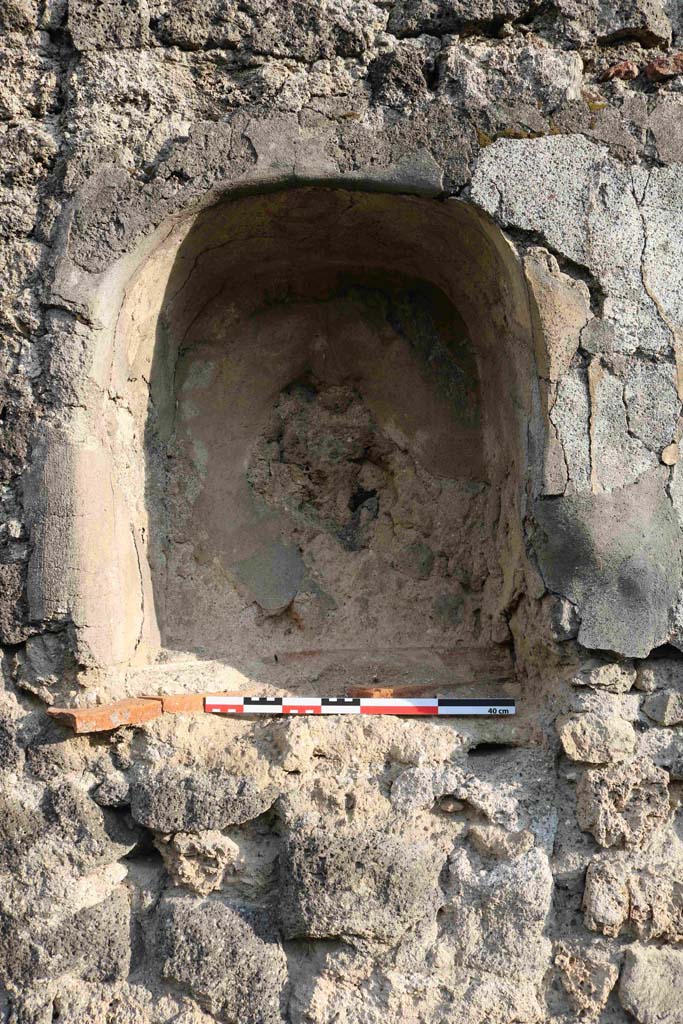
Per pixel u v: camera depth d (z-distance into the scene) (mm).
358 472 3193
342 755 2725
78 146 2701
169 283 2871
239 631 3090
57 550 2648
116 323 2730
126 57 2729
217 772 2670
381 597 3166
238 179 2664
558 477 2650
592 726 2639
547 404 2660
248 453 3152
